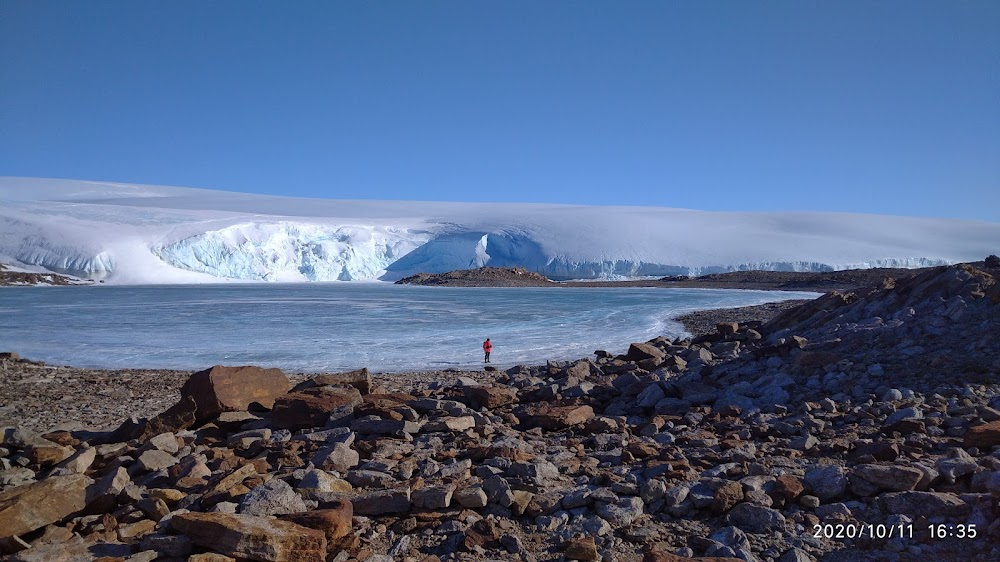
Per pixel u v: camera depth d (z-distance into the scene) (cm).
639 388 954
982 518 430
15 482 631
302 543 404
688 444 670
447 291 7669
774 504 480
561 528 460
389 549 437
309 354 2112
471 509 493
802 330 1376
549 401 948
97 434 890
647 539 438
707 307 4512
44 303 5094
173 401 1299
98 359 2055
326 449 636
